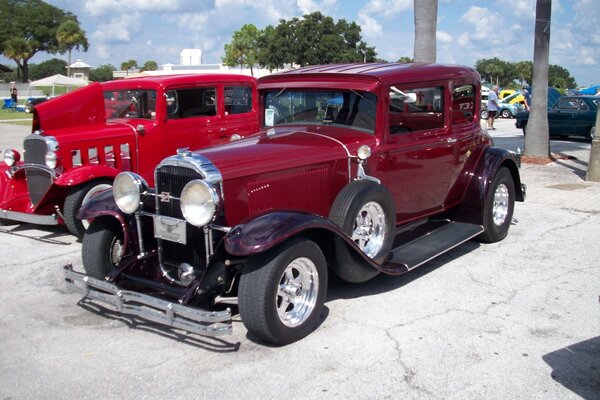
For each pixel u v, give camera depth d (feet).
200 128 28.25
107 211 15.51
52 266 20.18
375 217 16.51
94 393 11.84
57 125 24.59
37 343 14.14
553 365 12.80
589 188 33.86
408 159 18.34
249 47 213.46
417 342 13.94
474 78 21.29
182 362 13.10
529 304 16.34
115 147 25.03
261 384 12.08
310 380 12.22
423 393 11.68
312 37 160.56
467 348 13.62
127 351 13.67
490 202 21.24
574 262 20.17
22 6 268.82
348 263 15.20
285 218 13.21
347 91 17.63
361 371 12.57
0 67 200.23
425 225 21.07
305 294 14.23
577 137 64.44
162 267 15.37
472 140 21.39
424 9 32.50
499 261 20.31
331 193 16.53
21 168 24.45
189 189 13.50
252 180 14.51
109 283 14.15
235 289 15.01
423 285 17.90
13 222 26.84
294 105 18.95
